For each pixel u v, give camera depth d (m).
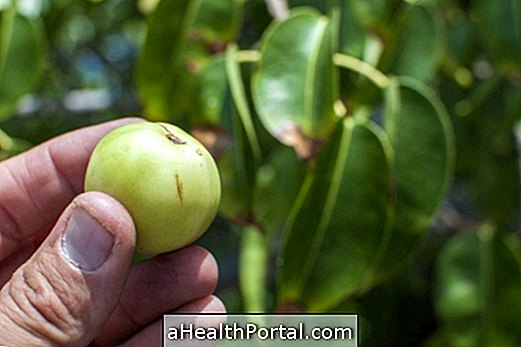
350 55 0.46
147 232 0.35
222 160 0.44
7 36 0.48
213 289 0.41
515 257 0.52
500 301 0.52
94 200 0.35
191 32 0.47
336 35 0.45
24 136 0.65
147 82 0.47
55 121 0.66
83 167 0.43
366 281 0.45
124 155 0.35
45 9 0.56
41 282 0.35
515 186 0.55
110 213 0.34
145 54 0.47
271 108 0.43
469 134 0.55
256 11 0.55
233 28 0.47
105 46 0.87
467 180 0.67
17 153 0.49
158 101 0.47
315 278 0.43
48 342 0.35
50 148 0.43
